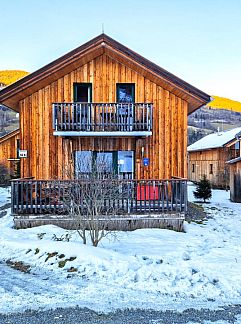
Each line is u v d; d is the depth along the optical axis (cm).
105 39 1391
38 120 1437
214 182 3253
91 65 1466
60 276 764
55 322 544
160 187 1213
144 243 1016
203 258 874
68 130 1391
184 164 1467
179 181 1212
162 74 1409
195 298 644
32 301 625
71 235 1063
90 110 1397
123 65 1471
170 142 1469
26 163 1429
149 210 1188
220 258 875
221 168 3153
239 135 2642
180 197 1206
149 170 1463
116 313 576
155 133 1466
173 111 1470
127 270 780
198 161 3672
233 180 2253
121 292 669
